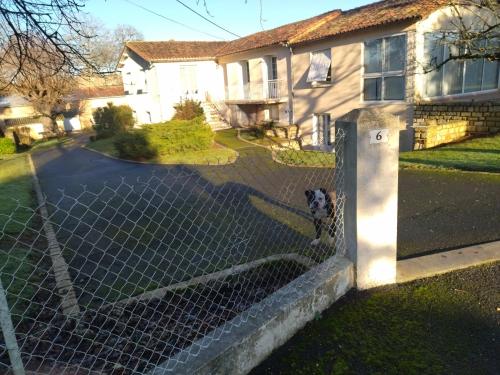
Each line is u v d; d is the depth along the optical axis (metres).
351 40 15.10
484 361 2.70
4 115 39.28
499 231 5.21
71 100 38.97
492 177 8.16
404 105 13.49
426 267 4.06
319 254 4.80
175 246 5.67
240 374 2.66
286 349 2.95
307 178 9.84
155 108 25.27
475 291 3.58
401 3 14.43
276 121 20.70
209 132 16.62
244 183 10.01
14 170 15.75
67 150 22.59
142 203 8.74
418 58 12.76
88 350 2.98
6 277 4.32
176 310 3.56
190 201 8.51
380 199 3.54
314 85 17.44
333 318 3.30
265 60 21.17
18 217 7.49
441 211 6.37
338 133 3.57
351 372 2.68
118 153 17.16
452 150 11.32
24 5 4.58
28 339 3.12
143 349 2.99
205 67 25.14
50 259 5.15
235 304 3.60
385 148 3.44
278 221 6.53
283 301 3.07
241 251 5.21
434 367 2.68
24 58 5.29
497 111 12.18
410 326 3.13
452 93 14.17
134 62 27.77
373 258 3.66
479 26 13.20
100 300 3.90
